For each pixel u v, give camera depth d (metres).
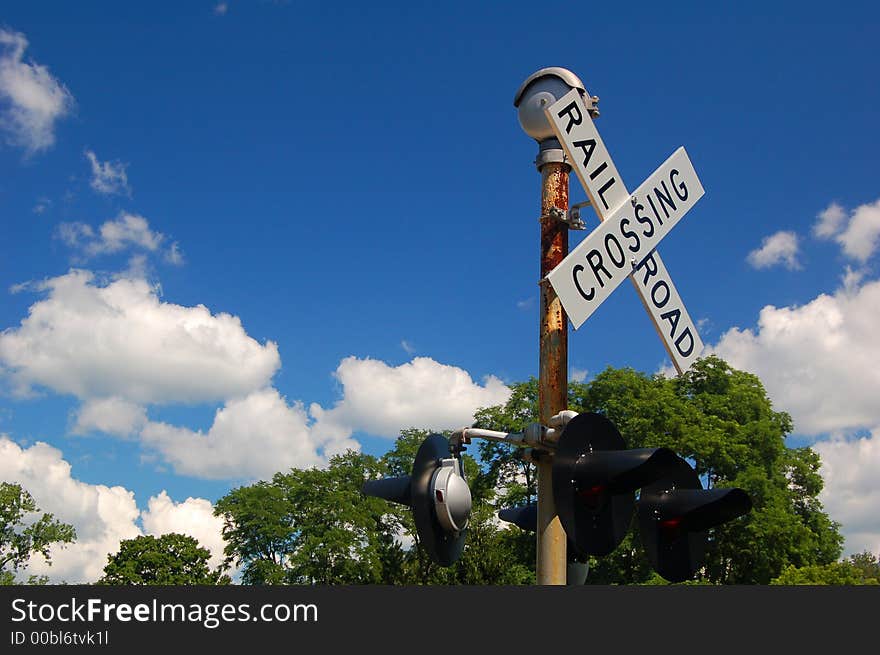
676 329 5.85
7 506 52.81
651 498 4.97
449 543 5.41
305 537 55.62
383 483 5.59
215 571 58.69
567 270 5.05
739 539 40.50
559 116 5.23
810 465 46.62
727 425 42.84
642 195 5.68
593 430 4.65
